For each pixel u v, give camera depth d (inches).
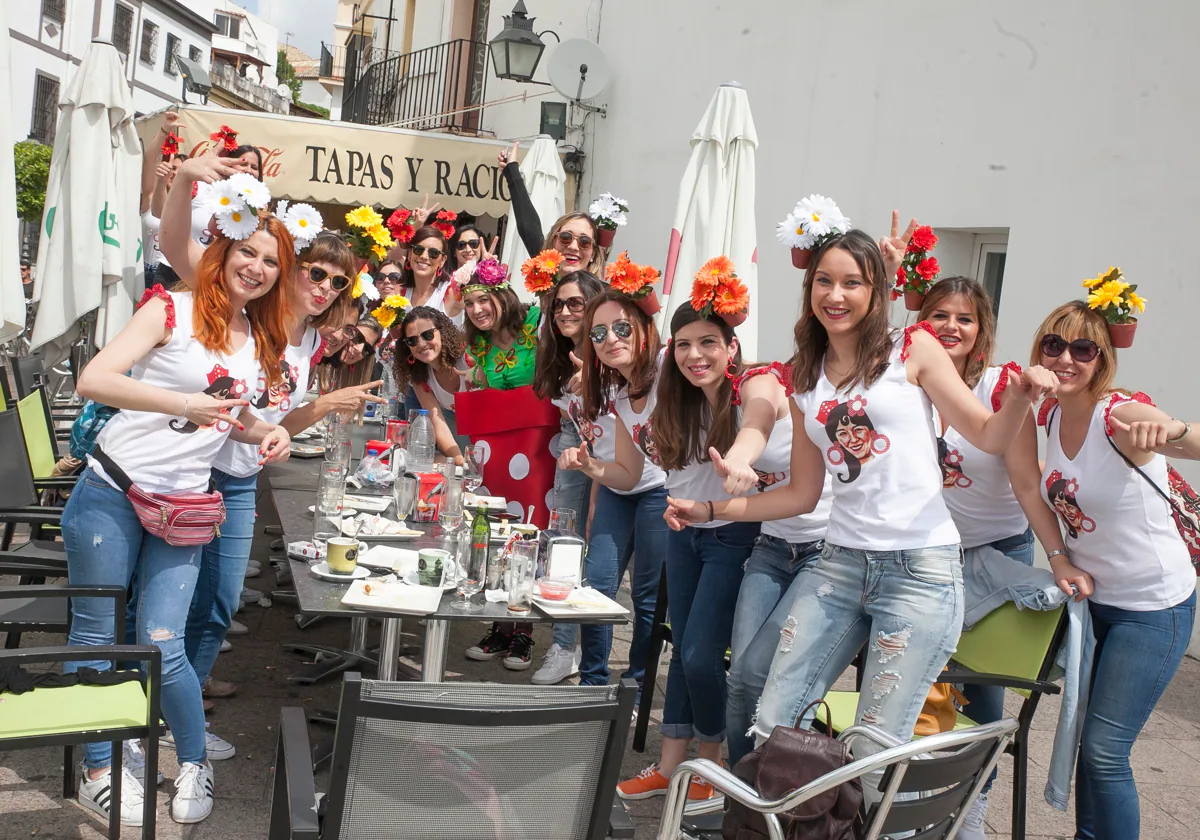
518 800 86.5
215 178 125.3
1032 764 168.9
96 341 277.9
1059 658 123.5
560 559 133.4
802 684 112.0
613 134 402.6
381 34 740.7
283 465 194.1
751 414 125.5
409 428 197.3
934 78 277.4
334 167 377.7
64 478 184.4
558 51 390.6
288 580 234.5
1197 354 219.8
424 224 274.7
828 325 109.3
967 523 140.0
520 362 196.9
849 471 110.2
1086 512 121.7
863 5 297.4
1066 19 245.9
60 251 270.8
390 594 117.2
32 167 895.7
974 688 142.9
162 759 142.3
